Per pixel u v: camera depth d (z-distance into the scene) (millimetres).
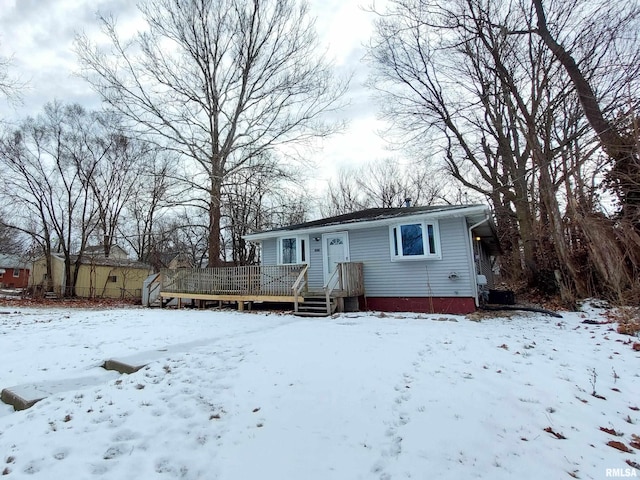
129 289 28781
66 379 4684
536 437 2871
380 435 2973
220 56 18594
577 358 5000
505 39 10992
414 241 11172
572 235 11242
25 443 2961
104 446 2891
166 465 2627
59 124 24375
